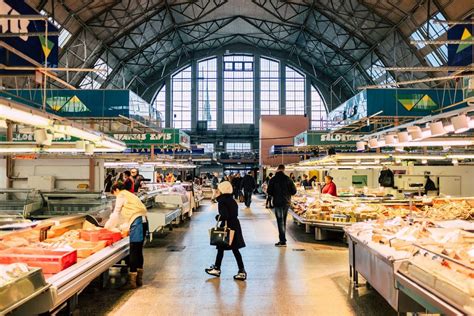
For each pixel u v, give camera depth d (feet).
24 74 19.45
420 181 53.26
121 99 41.32
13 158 38.42
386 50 83.92
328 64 112.16
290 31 106.11
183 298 18.52
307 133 60.03
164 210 37.93
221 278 22.02
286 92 134.31
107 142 26.96
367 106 42.04
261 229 41.24
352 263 20.59
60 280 13.10
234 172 138.62
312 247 31.07
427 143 26.66
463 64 21.29
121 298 18.48
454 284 10.75
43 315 12.73
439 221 22.30
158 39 97.25
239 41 129.39
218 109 133.90
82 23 70.23
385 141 27.22
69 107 41.37
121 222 24.09
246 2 91.66
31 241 16.87
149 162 46.73
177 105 132.87
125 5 72.64
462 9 57.41
